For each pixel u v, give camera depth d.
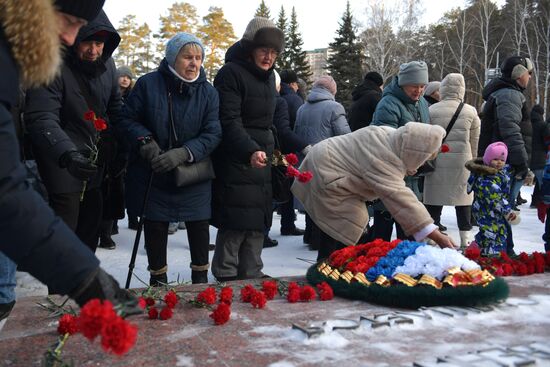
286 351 1.81
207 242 3.59
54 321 2.17
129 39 46.66
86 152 3.23
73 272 1.34
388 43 38.03
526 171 5.39
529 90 37.41
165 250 3.51
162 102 3.39
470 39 42.66
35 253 1.33
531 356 1.70
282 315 2.25
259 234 3.84
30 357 1.80
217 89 3.62
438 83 6.40
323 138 5.55
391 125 4.56
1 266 2.43
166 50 3.42
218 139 3.50
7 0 1.35
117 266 4.60
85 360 1.74
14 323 2.15
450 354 1.76
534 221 7.59
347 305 2.42
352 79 38.50
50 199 3.15
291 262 4.92
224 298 2.38
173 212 3.44
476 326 2.08
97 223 3.51
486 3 39.62
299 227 7.23
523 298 2.48
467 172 5.44
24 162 2.96
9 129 1.32
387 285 2.43
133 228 6.65
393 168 3.30
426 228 3.16
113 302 1.37
